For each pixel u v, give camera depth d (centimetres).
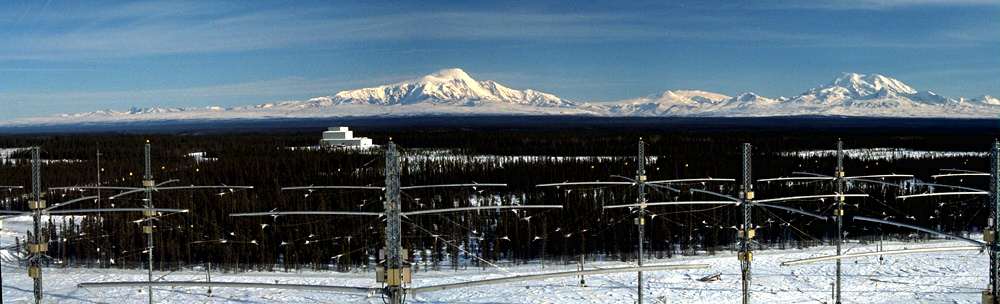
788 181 13575
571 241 9819
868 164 16938
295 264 9075
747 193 4566
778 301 7150
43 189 13762
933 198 11562
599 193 11900
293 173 15400
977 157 18938
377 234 9738
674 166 16250
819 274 8281
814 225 10781
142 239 9544
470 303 7175
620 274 8362
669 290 7600
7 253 9469
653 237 10019
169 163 17850
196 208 10819
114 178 15012
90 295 7494
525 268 9000
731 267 8688
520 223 9912
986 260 8925
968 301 7144
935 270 8456
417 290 2991
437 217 10744
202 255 9512
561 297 7375
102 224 10150
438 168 15862
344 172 15525
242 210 10725
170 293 7575
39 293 4284
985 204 11650
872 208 11294
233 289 7756
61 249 9712
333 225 9844
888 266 8656
